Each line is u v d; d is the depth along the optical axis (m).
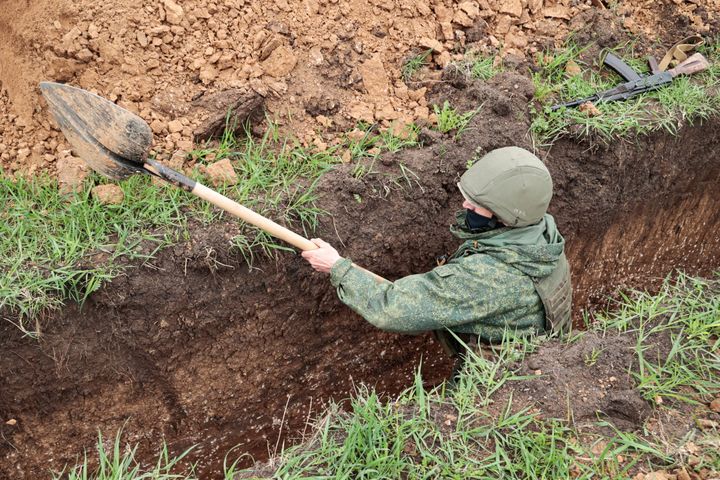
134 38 2.90
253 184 2.78
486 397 2.21
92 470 2.78
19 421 2.56
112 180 2.71
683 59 3.82
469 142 3.06
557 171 3.29
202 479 3.02
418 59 3.37
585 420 2.15
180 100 2.91
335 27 3.22
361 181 2.86
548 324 2.39
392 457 2.02
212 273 2.63
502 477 1.99
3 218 2.63
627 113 3.43
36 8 2.87
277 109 3.03
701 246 4.23
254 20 3.07
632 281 4.00
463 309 2.23
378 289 2.29
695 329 2.44
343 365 3.17
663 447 2.07
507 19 3.62
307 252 2.41
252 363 2.90
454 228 2.44
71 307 2.48
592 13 3.81
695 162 3.74
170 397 2.79
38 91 2.88
